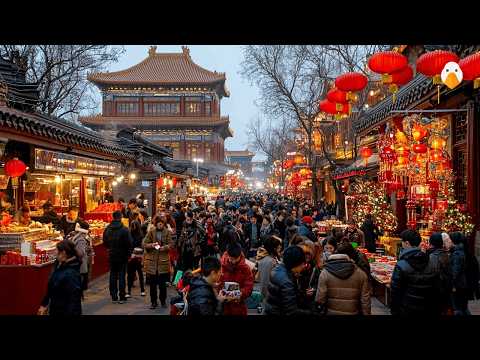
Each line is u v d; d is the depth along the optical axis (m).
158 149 32.72
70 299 6.72
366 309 6.14
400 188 14.47
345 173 23.70
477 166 12.91
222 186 67.00
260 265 7.71
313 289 7.25
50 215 15.01
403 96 15.26
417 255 6.48
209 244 15.17
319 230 18.80
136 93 76.94
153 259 10.98
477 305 10.88
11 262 9.62
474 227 13.01
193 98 77.50
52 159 13.93
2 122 9.86
